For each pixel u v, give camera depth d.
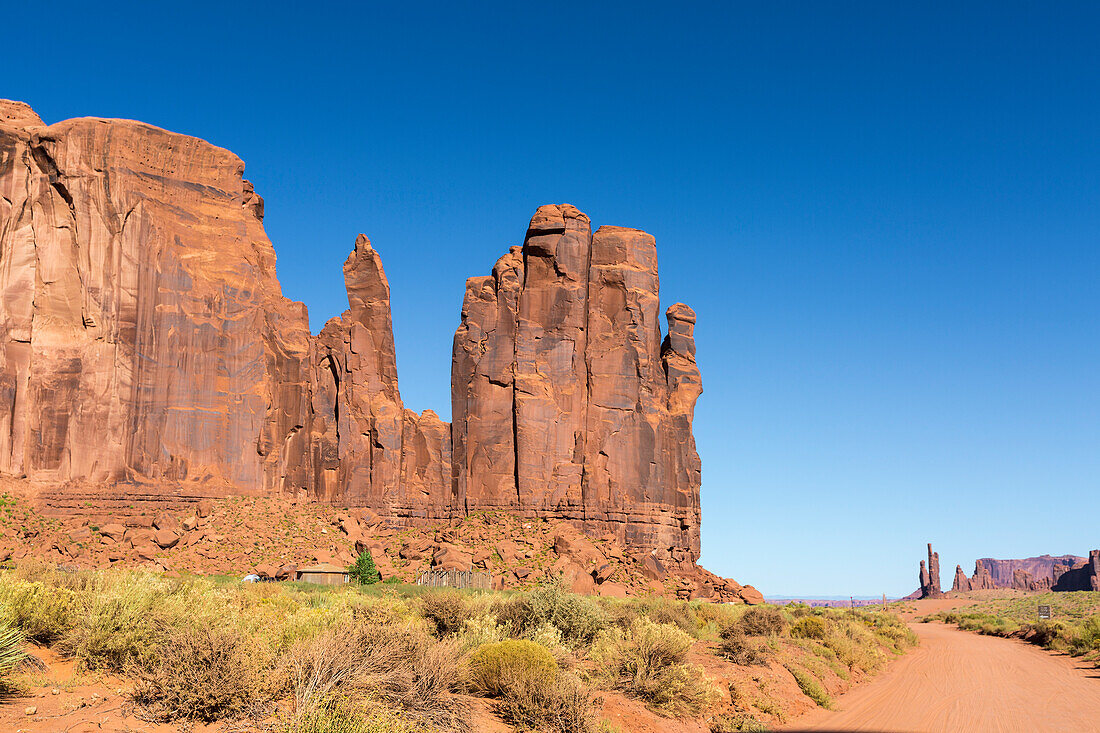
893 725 19.02
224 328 75.19
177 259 74.06
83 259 69.81
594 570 69.12
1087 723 19.45
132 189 72.62
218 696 10.92
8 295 67.62
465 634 19.09
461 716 12.84
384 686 12.43
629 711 16.27
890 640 46.19
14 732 9.61
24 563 21.02
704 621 40.19
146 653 12.37
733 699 20.42
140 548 61.97
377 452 80.00
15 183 69.56
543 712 13.84
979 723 19.42
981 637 60.66
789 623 41.72
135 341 70.50
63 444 66.75
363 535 74.38
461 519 78.31
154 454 69.75
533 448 79.06
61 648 13.82
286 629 15.23
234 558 63.97
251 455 74.56
